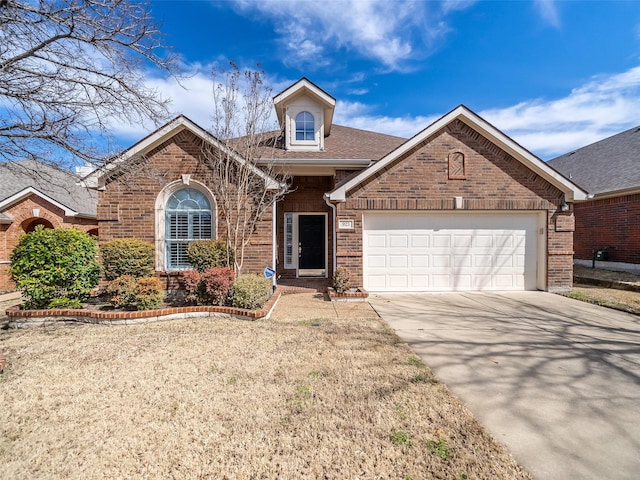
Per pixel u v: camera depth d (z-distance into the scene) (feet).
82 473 8.48
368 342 18.24
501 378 13.92
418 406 11.57
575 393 12.66
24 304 23.63
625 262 41.98
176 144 31.58
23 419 10.91
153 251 29.04
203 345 17.80
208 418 10.87
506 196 33.17
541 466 8.73
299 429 10.24
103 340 18.79
